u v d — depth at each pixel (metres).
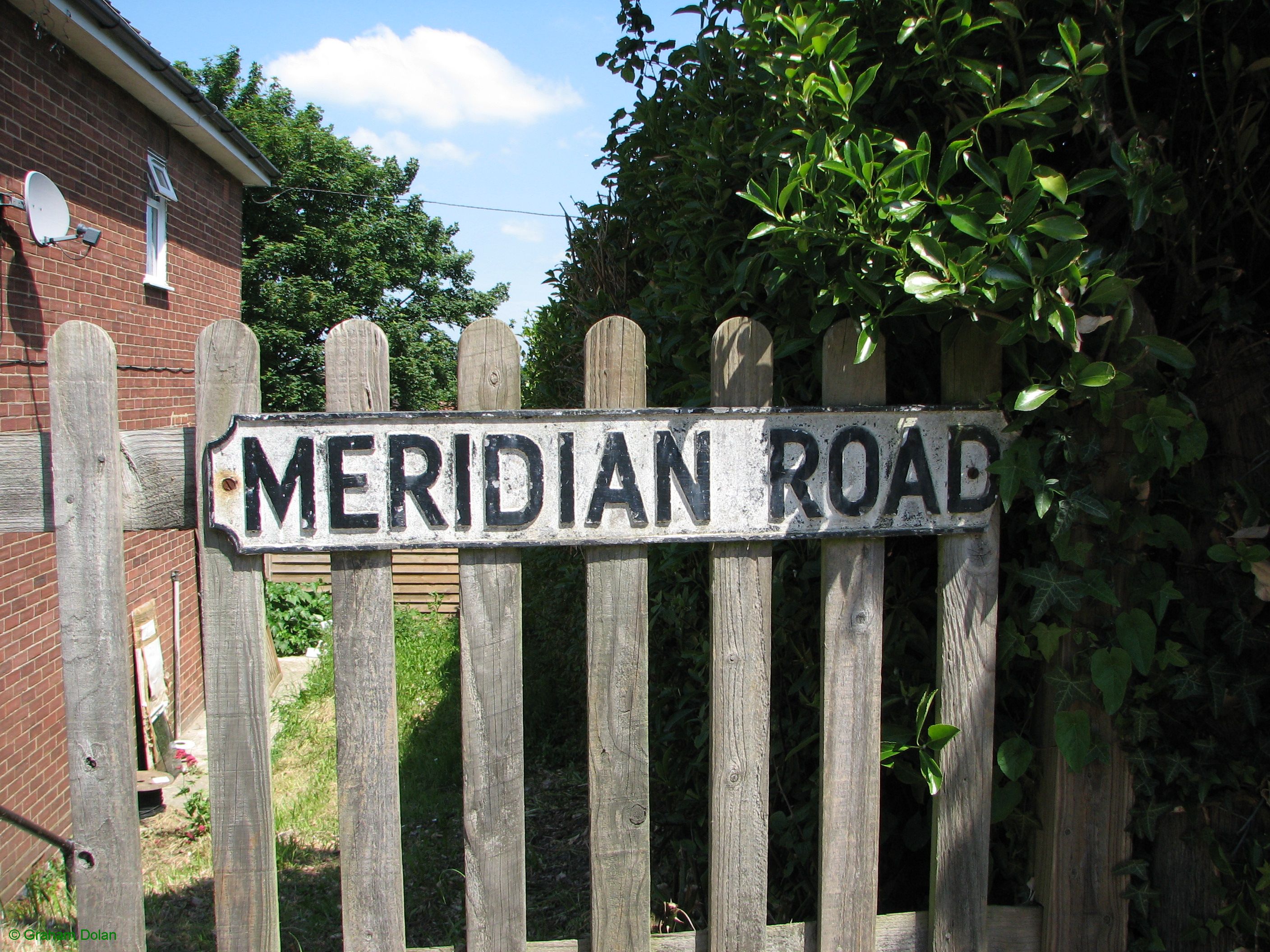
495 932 1.88
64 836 5.01
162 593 6.86
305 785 5.66
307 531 1.76
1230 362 1.90
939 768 2.02
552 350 5.03
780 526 1.91
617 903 1.91
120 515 1.74
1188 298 1.88
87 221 5.64
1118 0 1.76
